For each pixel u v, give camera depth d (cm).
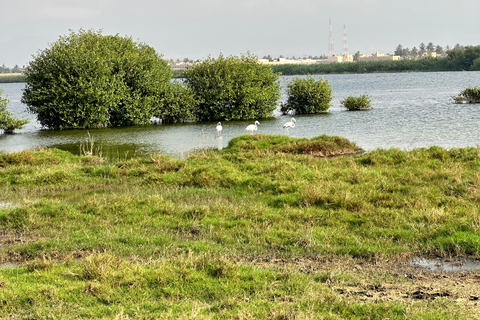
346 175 1647
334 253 1020
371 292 811
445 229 1091
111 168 1928
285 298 770
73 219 1294
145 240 1098
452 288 823
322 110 4784
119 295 784
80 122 3875
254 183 1600
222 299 770
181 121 4247
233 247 1057
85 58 3778
